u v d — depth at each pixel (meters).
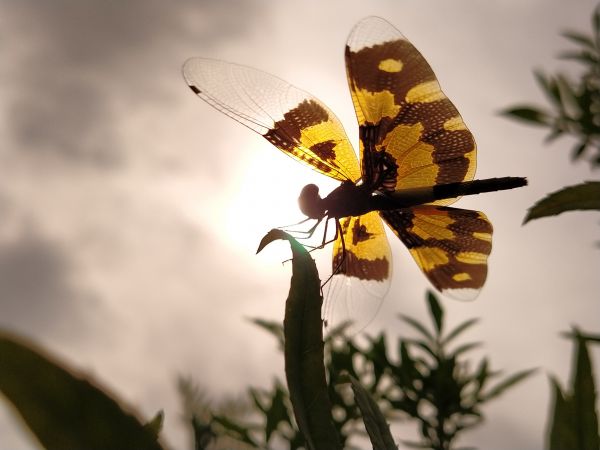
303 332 0.10
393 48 0.16
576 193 0.12
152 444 0.06
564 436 0.11
